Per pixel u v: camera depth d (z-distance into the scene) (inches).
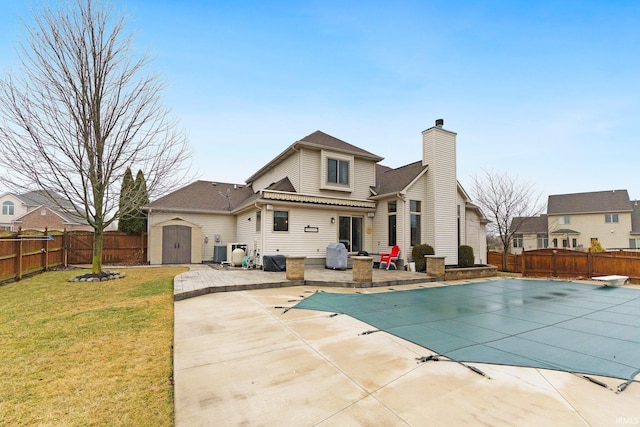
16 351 164.4
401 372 137.7
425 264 484.1
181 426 98.2
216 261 619.2
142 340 181.6
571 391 121.6
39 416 106.4
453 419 102.0
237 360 150.8
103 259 605.0
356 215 581.0
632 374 137.2
